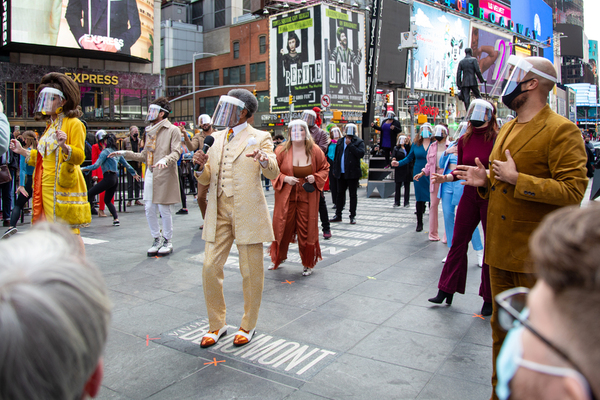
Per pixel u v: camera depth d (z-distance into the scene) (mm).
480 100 3986
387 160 14234
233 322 3975
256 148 3527
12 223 7543
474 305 4383
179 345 3479
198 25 61438
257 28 48875
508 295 999
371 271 5625
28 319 659
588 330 721
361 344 3492
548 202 2447
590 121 114375
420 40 45906
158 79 41812
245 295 3549
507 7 59062
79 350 720
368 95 42656
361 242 7383
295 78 42312
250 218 3480
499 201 2682
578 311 729
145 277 5344
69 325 700
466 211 4168
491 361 3199
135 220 9703
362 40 42031
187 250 6754
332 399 2701
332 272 5594
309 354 3324
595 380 720
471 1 52500
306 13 40438
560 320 757
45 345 670
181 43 59906
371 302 4465
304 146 5375
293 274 5531
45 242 819
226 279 5309
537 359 792
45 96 3652
